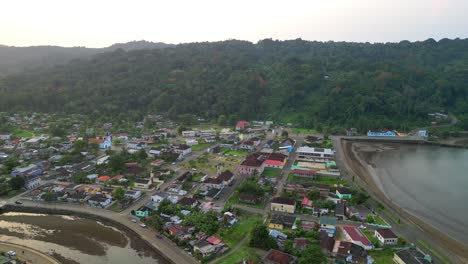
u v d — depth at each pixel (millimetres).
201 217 94250
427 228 96062
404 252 77938
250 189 112562
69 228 96188
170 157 159250
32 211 107125
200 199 112625
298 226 91562
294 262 73562
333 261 75562
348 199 112375
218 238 85438
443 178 144625
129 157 159625
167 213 99062
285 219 94000
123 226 95188
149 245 85000
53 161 153375
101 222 99750
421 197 121812
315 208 101500
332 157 168625
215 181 123375
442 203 116438
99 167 145000
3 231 94312
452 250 84062
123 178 130250
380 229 88812
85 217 102938
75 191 117062
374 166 161250
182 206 103312
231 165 153625
